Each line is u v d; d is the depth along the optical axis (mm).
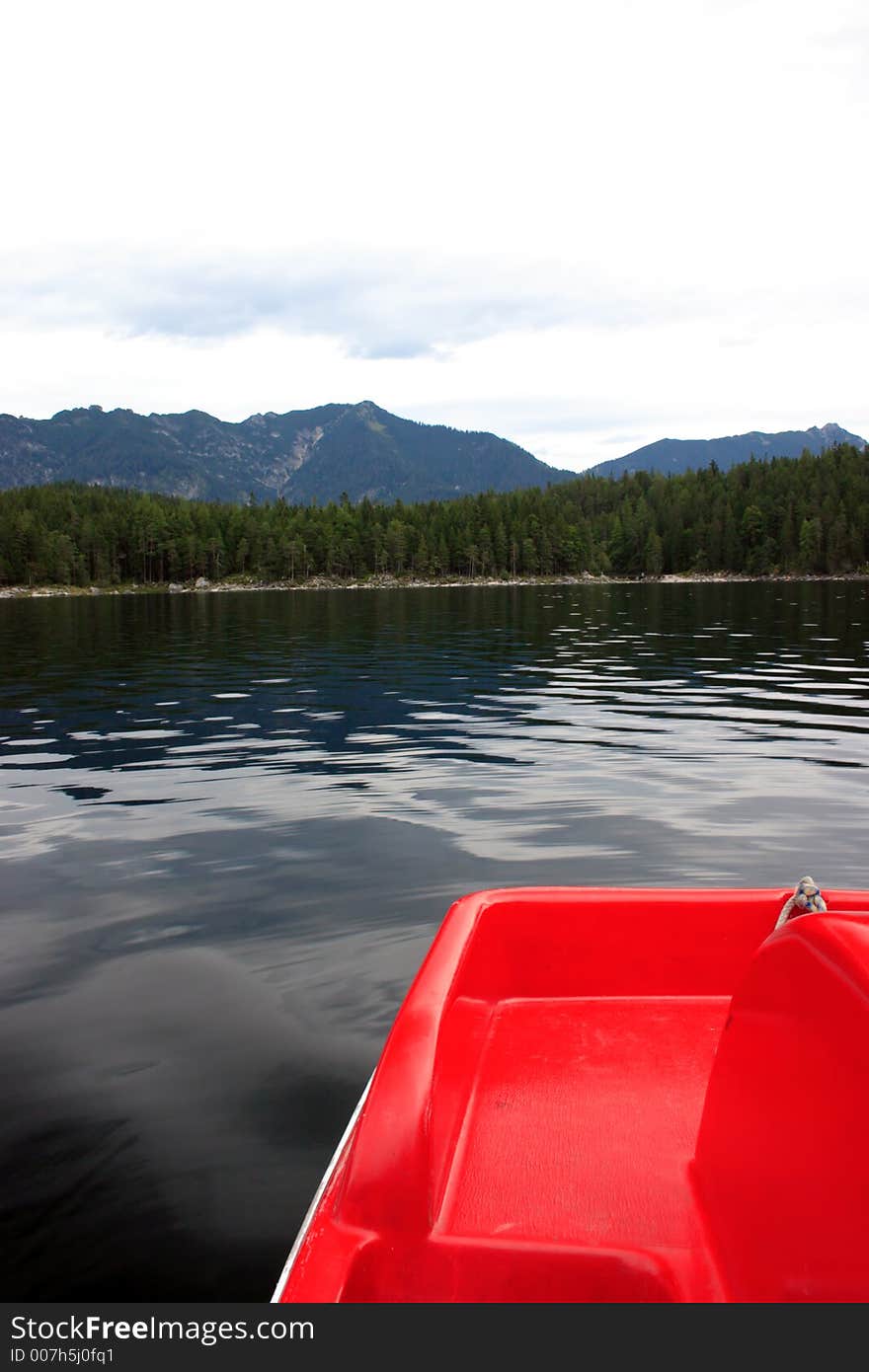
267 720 13914
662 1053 2854
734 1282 1826
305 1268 1752
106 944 5336
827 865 6715
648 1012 3117
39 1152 3297
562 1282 1916
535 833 7566
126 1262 2740
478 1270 1930
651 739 11969
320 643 32062
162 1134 3389
